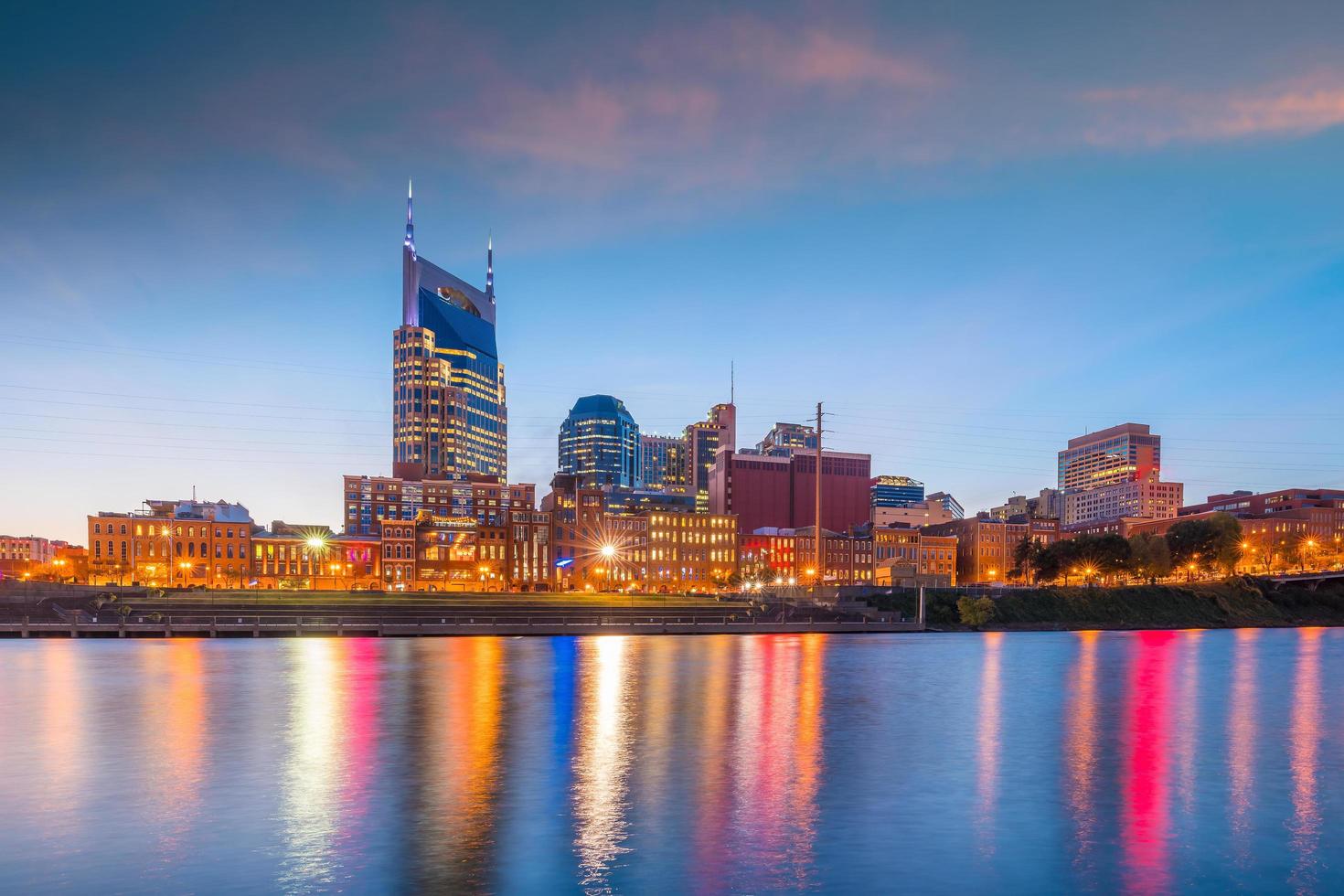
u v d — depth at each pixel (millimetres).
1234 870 36344
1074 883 34719
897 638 155250
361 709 73062
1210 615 197125
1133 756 58156
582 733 63938
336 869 35375
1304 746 62000
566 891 33094
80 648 120125
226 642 130375
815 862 36531
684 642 139875
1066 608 187875
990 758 57125
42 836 39438
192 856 36844
